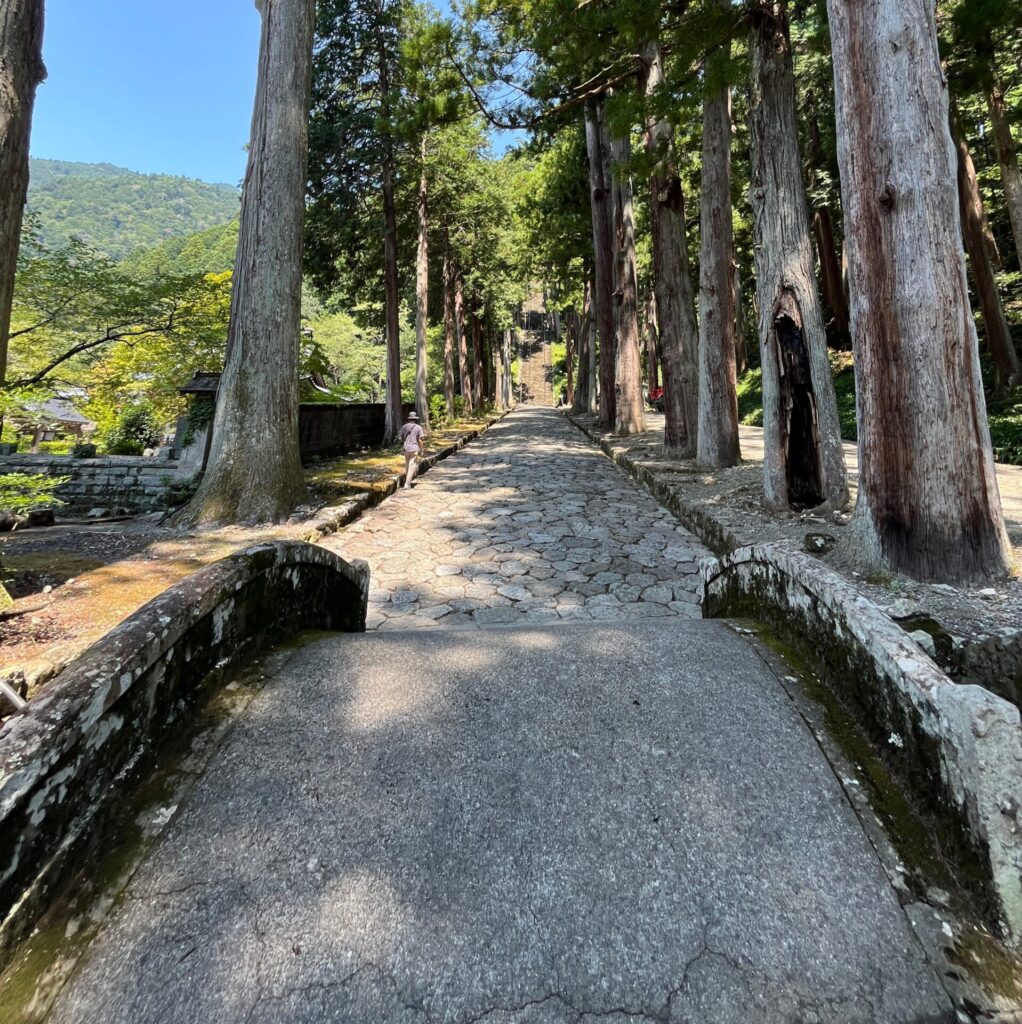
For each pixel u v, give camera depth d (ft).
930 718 4.67
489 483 36.22
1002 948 3.75
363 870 4.29
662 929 3.89
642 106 22.82
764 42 20.31
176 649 5.70
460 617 15.39
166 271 50.67
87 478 35.12
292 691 6.50
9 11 13.12
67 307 43.96
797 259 20.07
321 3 42.60
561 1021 3.38
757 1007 3.46
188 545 19.31
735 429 31.96
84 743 4.42
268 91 23.66
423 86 29.07
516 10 25.53
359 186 49.73
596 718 6.03
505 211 70.64
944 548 11.89
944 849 4.38
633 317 53.36
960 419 11.88
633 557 20.54
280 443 23.72
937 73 12.09
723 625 8.49
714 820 4.71
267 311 23.47
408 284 80.74
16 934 3.70
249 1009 3.42
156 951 3.73
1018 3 21.50
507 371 152.66
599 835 4.58
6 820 3.72
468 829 4.65
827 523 18.65
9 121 13.15
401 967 3.65
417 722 5.97
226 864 4.32
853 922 3.93
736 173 56.18
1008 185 39.86
